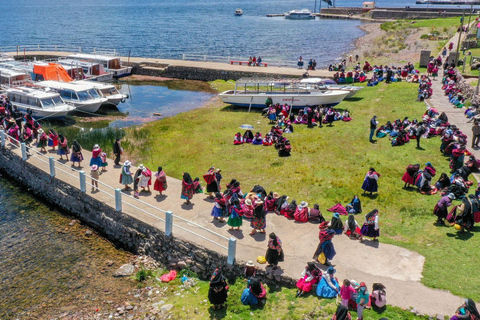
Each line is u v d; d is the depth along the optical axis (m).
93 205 19.14
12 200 21.86
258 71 49.50
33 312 13.70
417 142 24.95
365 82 43.28
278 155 25.67
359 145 26.39
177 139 29.39
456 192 18.31
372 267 13.82
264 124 32.44
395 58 55.09
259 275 13.84
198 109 38.19
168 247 16.14
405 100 35.12
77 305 13.98
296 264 14.05
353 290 11.82
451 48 48.59
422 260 14.20
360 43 80.62
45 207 21.14
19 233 18.56
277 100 35.59
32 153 24.83
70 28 121.19
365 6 142.88
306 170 23.14
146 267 16.16
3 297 14.40
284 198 17.69
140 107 39.84
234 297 13.34
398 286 12.82
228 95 36.94
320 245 13.95
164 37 99.56
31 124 27.78
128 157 26.16
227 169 23.84
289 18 141.38
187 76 53.00
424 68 46.78
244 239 15.64
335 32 100.62
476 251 14.43
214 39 94.44
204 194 19.72
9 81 41.72
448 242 15.16
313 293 12.91
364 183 19.62
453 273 13.38
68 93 37.84
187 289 14.52
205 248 15.01
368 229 15.25
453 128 24.45
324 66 60.84
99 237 18.42
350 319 10.78
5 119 27.86
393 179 21.33
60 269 15.98
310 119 30.92
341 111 33.78
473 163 20.84
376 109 33.78
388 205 18.66
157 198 19.14
